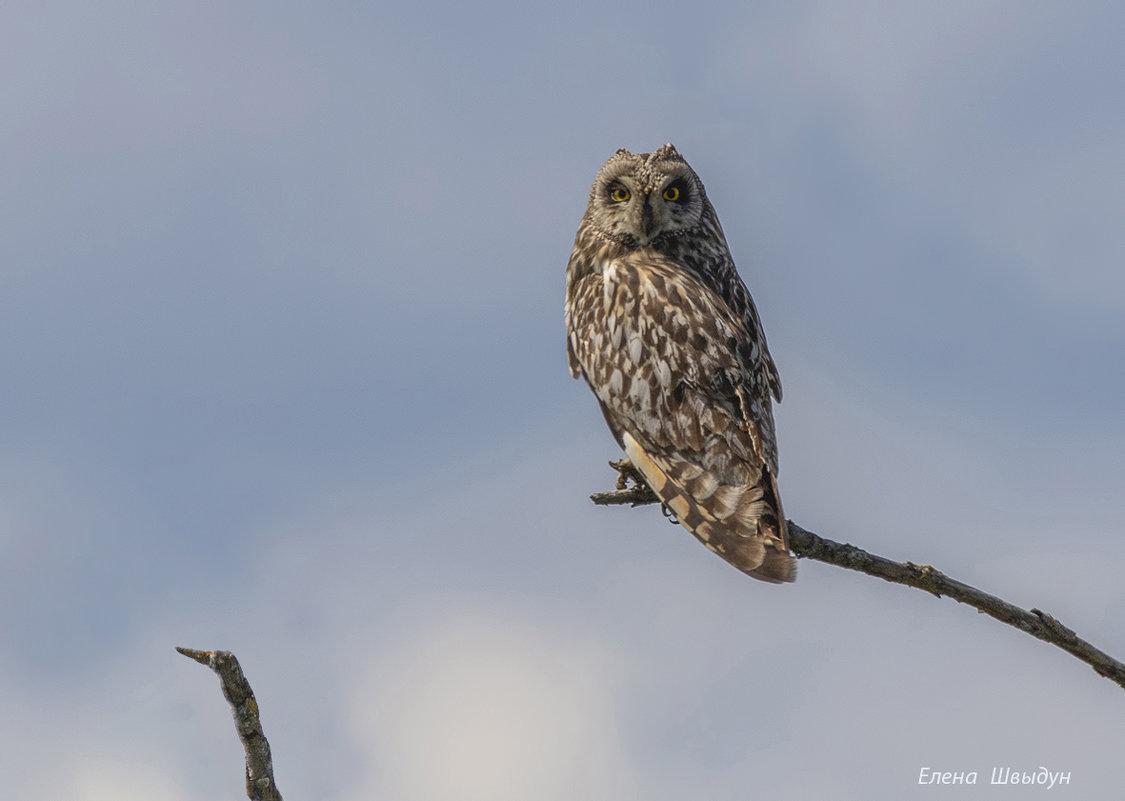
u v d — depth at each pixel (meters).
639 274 12.53
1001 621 9.75
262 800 7.04
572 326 13.02
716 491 11.08
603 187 13.55
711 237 13.52
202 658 6.96
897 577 9.88
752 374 11.98
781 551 9.98
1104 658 9.67
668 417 11.66
